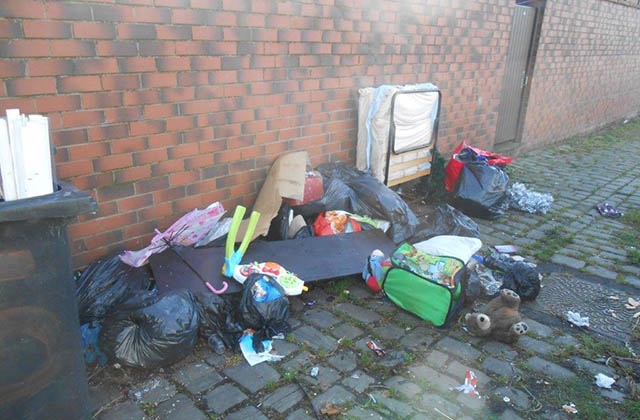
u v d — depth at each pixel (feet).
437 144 18.98
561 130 29.66
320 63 13.60
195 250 11.14
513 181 21.17
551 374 8.89
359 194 13.57
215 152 11.94
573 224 16.49
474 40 18.99
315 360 8.93
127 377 8.29
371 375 8.61
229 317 9.50
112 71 9.66
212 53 11.11
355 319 10.28
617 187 20.83
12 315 5.82
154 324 8.20
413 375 8.66
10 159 5.77
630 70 36.50
